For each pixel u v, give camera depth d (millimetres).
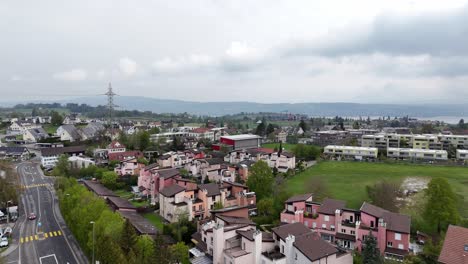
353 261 62000
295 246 57656
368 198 106062
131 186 128000
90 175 142750
